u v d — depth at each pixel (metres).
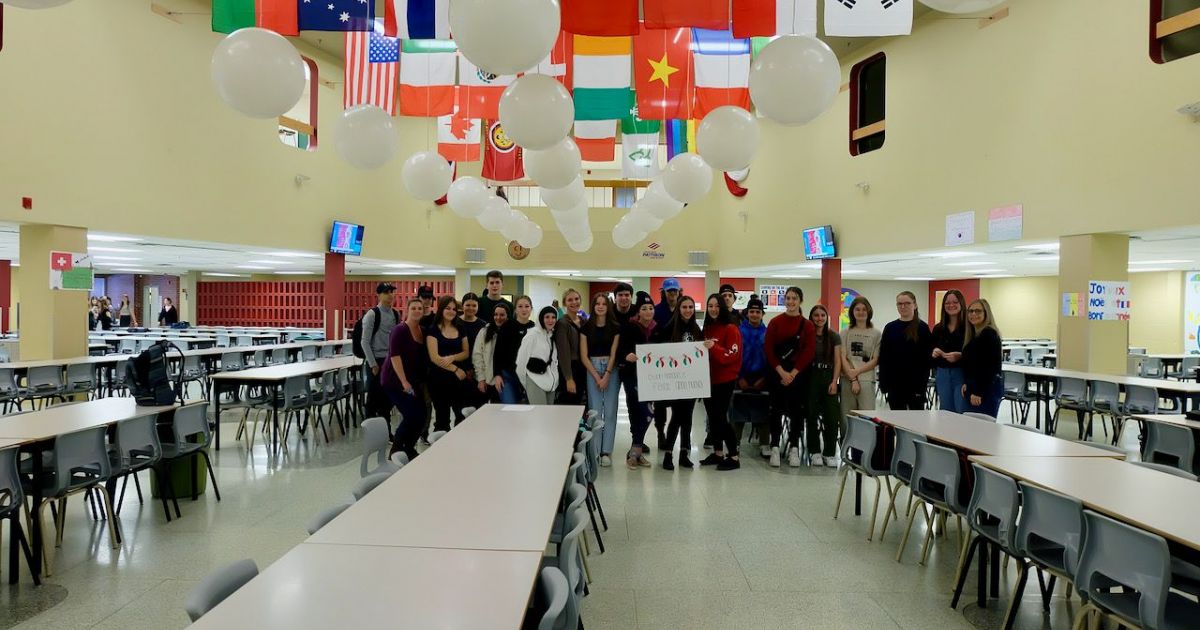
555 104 3.92
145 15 8.59
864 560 3.91
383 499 2.60
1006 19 8.33
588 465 4.23
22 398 7.07
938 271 15.82
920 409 5.23
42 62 7.45
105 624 3.02
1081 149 7.41
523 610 1.66
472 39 2.86
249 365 10.34
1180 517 2.40
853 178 11.08
